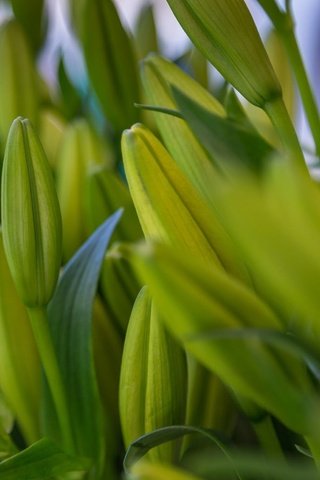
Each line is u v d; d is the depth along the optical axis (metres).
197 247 0.41
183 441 0.49
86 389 0.50
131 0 1.58
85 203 0.59
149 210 0.41
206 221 0.42
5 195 0.47
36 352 0.53
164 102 0.49
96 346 0.54
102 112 0.68
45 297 0.48
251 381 0.36
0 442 0.52
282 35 0.53
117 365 0.54
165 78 0.50
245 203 0.29
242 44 0.47
